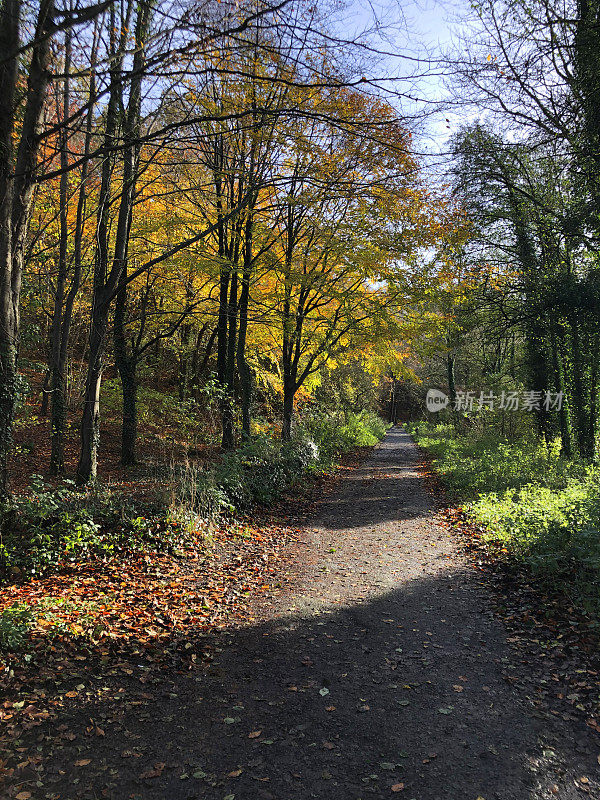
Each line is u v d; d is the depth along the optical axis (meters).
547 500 8.70
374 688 4.03
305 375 15.84
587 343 15.62
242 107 9.40
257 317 13.90
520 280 15.96
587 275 14.23
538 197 15.49
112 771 3.01
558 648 4.51
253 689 4.01
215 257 10.90
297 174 11.18
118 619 5.12
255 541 8.45
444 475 15.81
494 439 20.41
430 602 5.92
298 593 6.24
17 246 5.89
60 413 11.73
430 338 14.41
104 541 7.21
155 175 11.25
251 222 12.23
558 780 2.92
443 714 3.64
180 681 4.10
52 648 4.31
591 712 3.55
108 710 3.62
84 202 11.02
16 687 3.73
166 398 18.80
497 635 4.95
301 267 14.16
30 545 6.59
